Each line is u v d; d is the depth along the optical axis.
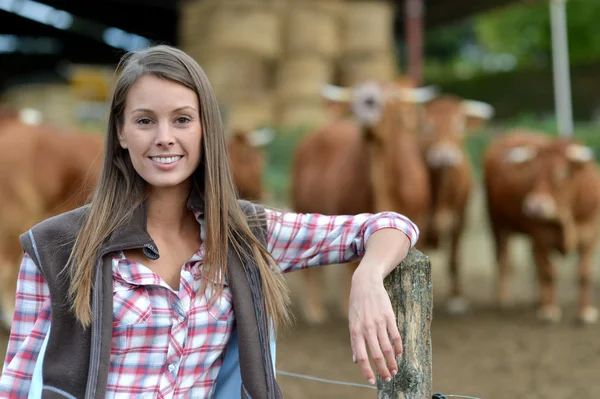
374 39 24.05
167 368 2.16
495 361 6.47
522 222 8.70
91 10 28.92
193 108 2.22
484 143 18.36
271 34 23.36
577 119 27.14
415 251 2.37
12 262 7.17
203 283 2.18
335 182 7.88
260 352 2.16
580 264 8.30
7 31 31.75
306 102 22.95
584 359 6.50
